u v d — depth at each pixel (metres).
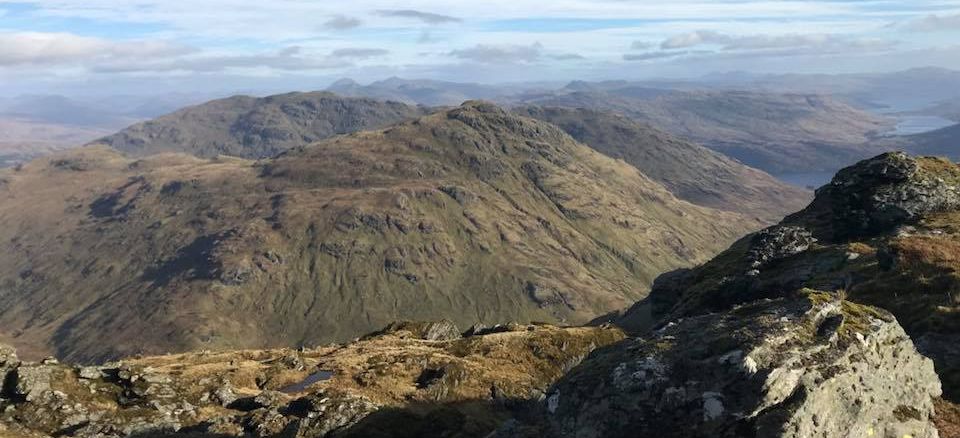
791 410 17.75
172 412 47.16
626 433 19.58
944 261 36.38
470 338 72.81
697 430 18.55
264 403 48.69
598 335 71.19
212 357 76.25
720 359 19.67
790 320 21.09
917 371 22.16
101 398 47.38
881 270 39.50
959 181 54.81
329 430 40.78
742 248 71.94
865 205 54.62
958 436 20.75
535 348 67.50
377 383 55.31
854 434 18.84
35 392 45.44
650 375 20.36
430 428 35.78
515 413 49.81
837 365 19.44
